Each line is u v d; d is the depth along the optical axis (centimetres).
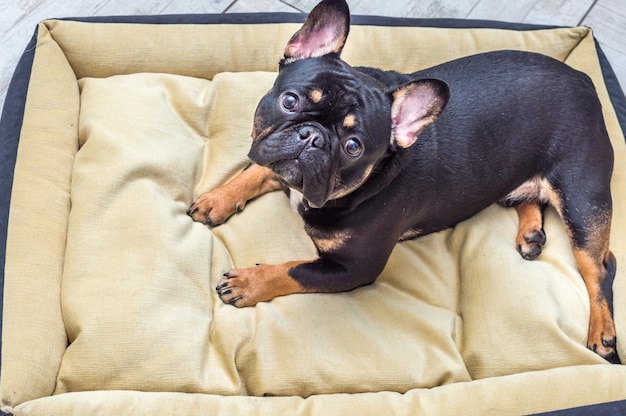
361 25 135
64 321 108
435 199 113
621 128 130
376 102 100
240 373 109
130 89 125
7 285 107
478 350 113
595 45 137
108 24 130
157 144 121
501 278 117
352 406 105
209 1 152
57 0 148
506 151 115
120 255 111
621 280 120
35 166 116
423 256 121
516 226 124
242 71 134
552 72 118
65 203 116
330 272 112
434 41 135
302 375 108
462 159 112
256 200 122
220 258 117
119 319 106
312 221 110
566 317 116
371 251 110
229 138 125
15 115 120
